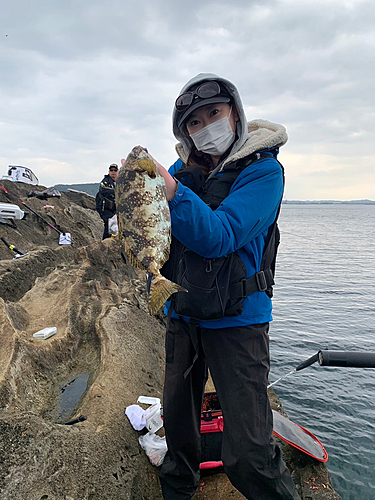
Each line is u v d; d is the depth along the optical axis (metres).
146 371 4.46
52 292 6.27
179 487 2.53
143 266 1.95
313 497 3.02
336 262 30.42
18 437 2.54
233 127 2.40
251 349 2.17
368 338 11.27
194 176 2.35
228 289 2.12
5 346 3.92
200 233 1.83
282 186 2.22
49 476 2.38
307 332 11.74
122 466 2.85
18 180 17.05
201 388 2.56
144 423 3.29
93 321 5.25
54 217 13.59
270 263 2.38
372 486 4.86
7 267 6.94
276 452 2.16
